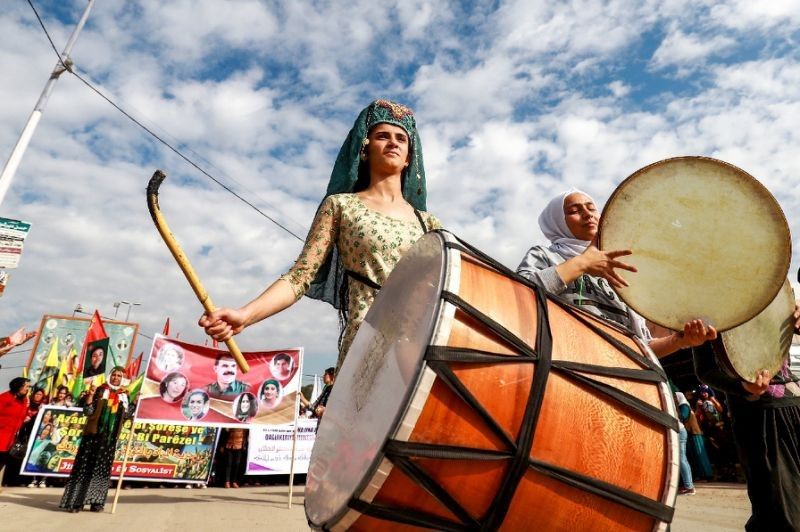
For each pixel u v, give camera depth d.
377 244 2.04
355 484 1.30
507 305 1.48
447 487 1.29
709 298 2.01
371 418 1.44
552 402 1.38
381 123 2.32
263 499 7.04
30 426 8.62
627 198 2.12
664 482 1.49
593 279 2.55
